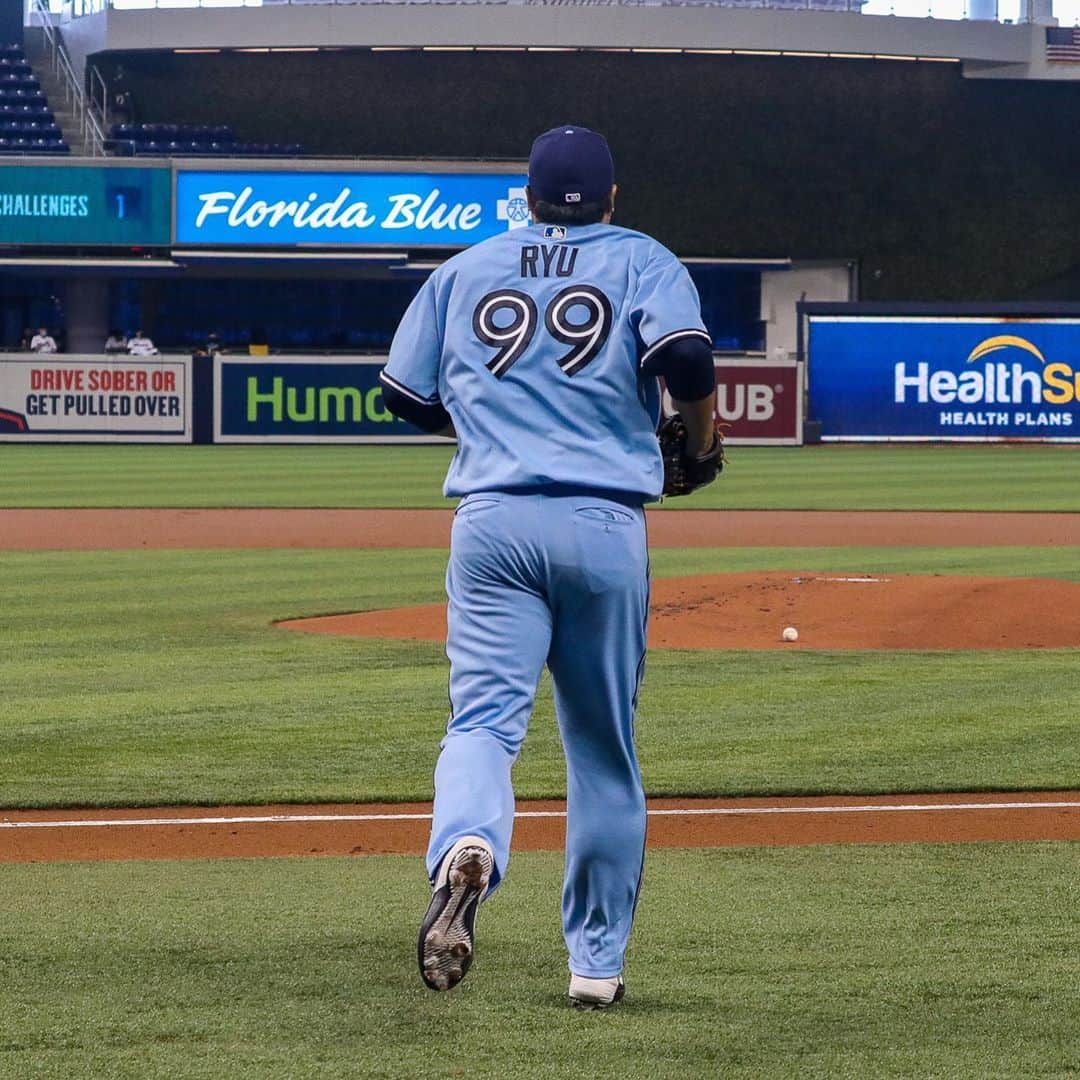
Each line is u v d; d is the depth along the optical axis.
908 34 171.88
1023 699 32.84
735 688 34.00
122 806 24.05
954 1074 13.12
